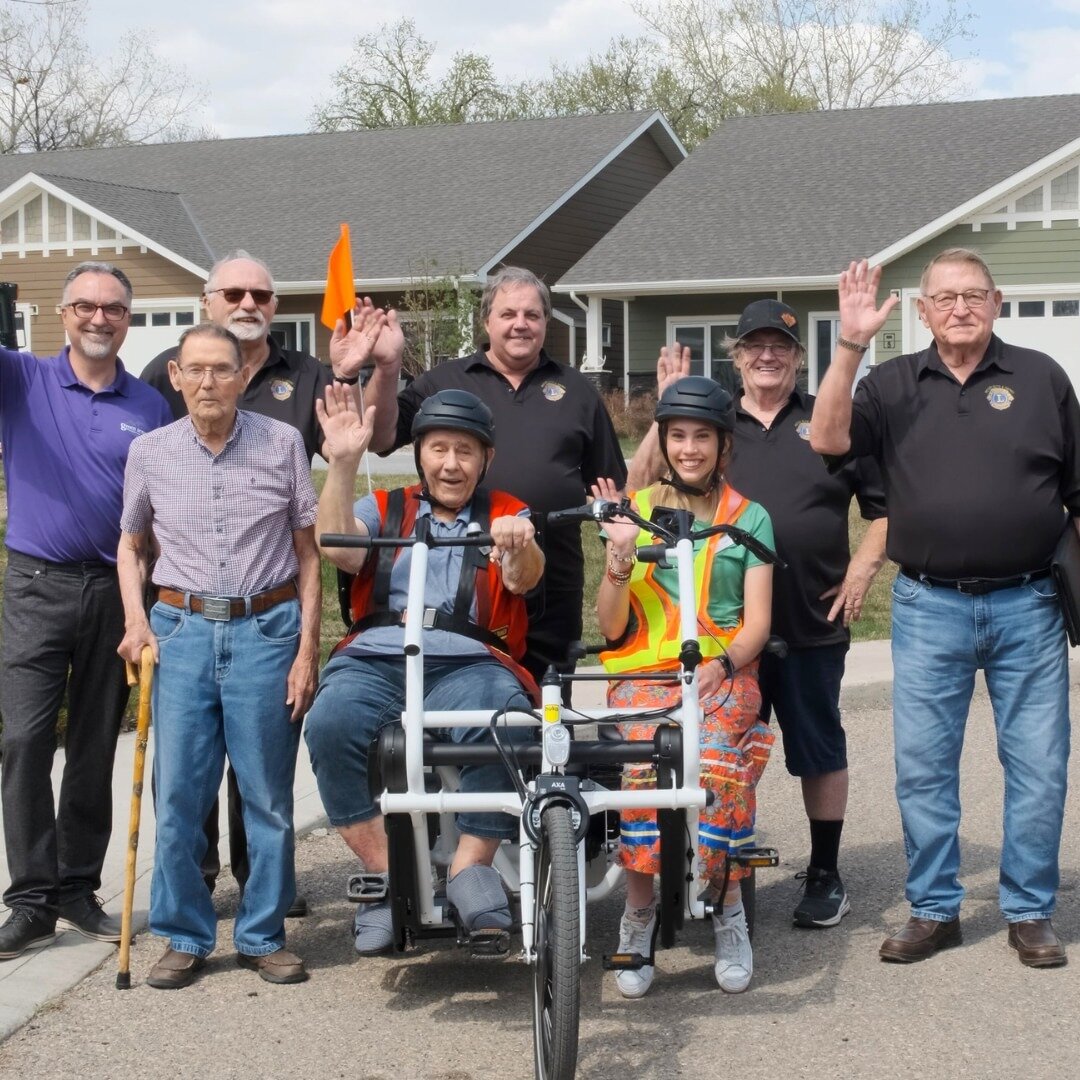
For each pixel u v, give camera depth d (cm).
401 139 3447
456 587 517
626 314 2770
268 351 600
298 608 529
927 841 545
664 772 468
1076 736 852
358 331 592
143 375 620
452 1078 446
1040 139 2762
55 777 741
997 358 538
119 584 555
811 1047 464
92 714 561
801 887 630
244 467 519
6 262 3019
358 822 513
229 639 513
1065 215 2334
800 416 598
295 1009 499
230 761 524
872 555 594
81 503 546
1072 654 1012
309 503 529
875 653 1032
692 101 5684
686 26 5616
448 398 517
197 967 527
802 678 582
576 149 3247
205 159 3509
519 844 492
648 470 581
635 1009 499
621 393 2789
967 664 545
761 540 527
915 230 2467
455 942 543
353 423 516
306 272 2886
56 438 548
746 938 520
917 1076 442
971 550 534
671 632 515
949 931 551
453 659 508
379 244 2959
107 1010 498
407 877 466
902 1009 494
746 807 507
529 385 620
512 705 488
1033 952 529
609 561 507
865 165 2812
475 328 2745
